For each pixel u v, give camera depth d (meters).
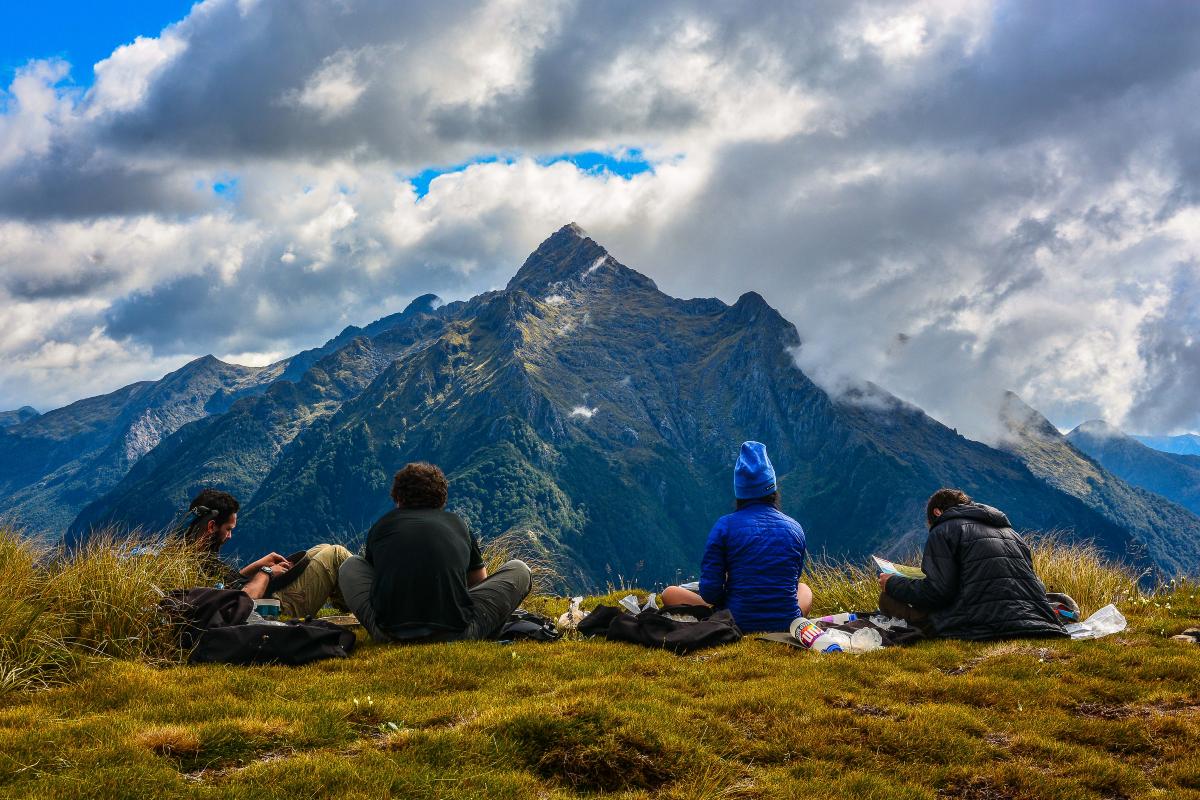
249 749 4.96
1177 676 5.76
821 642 6.23
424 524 6.33
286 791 4.67
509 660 5.94
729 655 6.12
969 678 5.73
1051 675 5.80
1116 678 5.77
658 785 4.87
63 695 5.41
